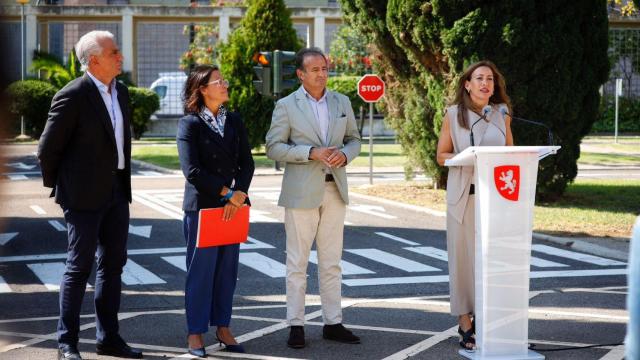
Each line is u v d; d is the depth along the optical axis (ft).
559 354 18.69
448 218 19.52
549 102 49.11
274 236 39.60
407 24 51.08
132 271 30.48
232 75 93.76
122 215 18.22
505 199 17.69
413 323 22.11
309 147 19.26
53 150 17.10
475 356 18.08
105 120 17.30
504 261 17.81
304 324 20.95
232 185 19.06
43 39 133.28
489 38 47.96
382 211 49.73
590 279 29.22
